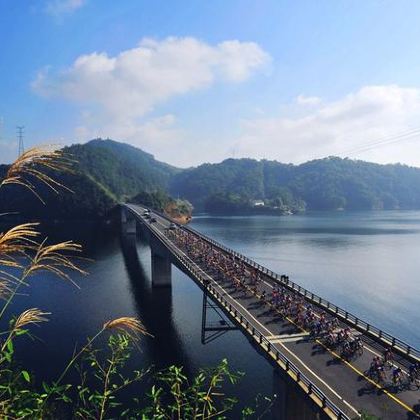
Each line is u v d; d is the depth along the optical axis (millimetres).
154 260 104250
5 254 7148
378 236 198250
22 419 8633
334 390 32750
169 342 67062
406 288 105188
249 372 56375
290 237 197875
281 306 53469
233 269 75375
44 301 88312
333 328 46156
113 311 82875
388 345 41719
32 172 7184
